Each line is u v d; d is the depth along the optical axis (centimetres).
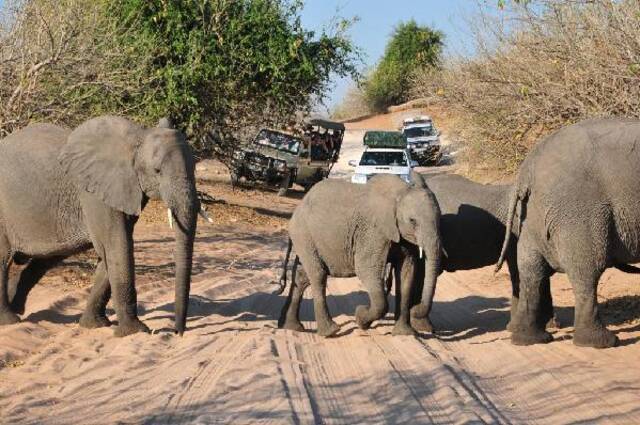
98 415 786
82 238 1191
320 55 2659
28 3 1648
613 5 1446
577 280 1040
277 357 1021
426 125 4309
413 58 6588
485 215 1266
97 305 1212
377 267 1181
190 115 2522
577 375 918
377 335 1201
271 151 3431
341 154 5084
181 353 1057
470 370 981
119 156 1159
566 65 1544
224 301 1499
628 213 1026
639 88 1434
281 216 2897
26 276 1254
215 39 2508
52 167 1189
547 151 1059
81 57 1727
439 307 1484
